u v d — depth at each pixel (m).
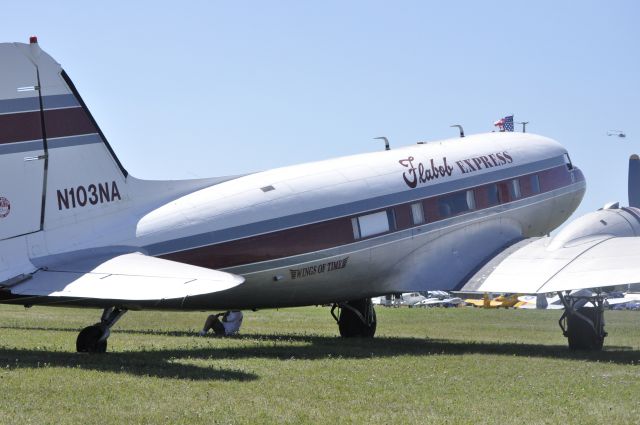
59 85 14.98
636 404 11.20
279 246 17.36
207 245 16.34
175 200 16.52
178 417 9.74
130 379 11.98
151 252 15.64
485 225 21.72
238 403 10.63
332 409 10.51
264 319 30.78
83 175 15.20
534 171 23.53
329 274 18.44
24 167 14.48
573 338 18.72
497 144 23.31
